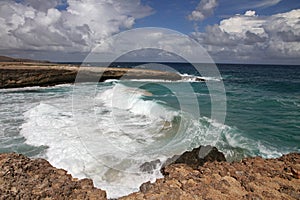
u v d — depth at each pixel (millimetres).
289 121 11102
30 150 6965
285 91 22688
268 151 7395
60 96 18078
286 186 4422
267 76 42688
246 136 8602
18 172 4539
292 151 7453
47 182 4355
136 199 4098
